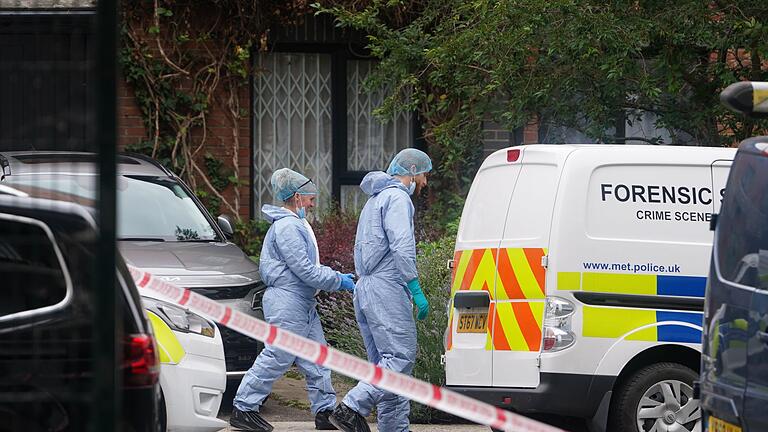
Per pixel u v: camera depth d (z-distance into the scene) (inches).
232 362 1504.7
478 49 1785.2
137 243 1635.1
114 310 524.1
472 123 1978.3
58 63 645.9
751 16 1711.4
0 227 781.9
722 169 1270.9
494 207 1320.1
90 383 758.5
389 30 2130.9
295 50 2379.4
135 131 2261.3
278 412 1603.1
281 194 1459.2
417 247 1866.4
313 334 1454.2
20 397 754.8
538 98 1759.4
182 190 1780.3
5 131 645.9
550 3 1668.3
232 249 1665.8
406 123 2409.0
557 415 1347.2
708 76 1791.3
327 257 2059.5
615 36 1663.4
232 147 2310.5
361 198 2406.5
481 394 1277.1
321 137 2396.7
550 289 1221.7
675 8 1697.8
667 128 1827.0
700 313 1237.1
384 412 1294.3
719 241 854.5
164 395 1189.1
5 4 722.8
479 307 1304.1
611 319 1224.2
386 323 1289.4
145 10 2249.0
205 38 2276.1
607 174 1251.8
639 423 1232.2
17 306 770.8
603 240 1235.2
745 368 784.9
